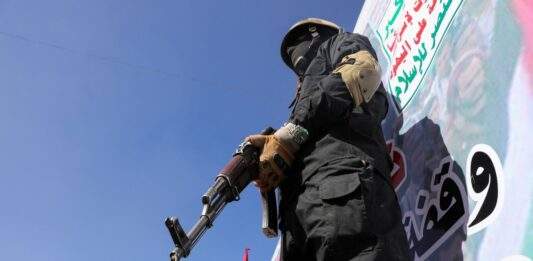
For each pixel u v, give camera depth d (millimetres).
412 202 2840
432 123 2900
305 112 2373
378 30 4059
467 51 2744
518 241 2025
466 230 2338
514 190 2129
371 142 2402
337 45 2645
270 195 2566
